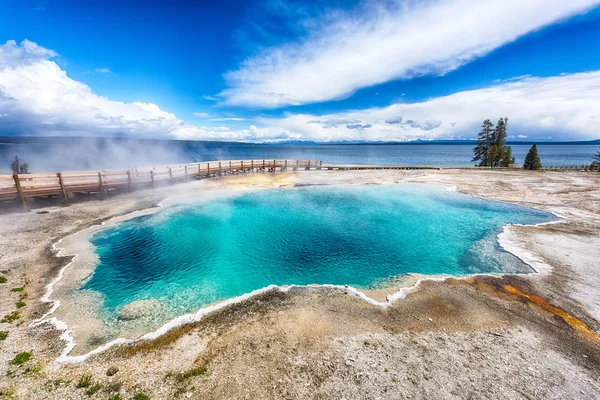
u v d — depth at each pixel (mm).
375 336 7188
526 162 44000
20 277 9766
